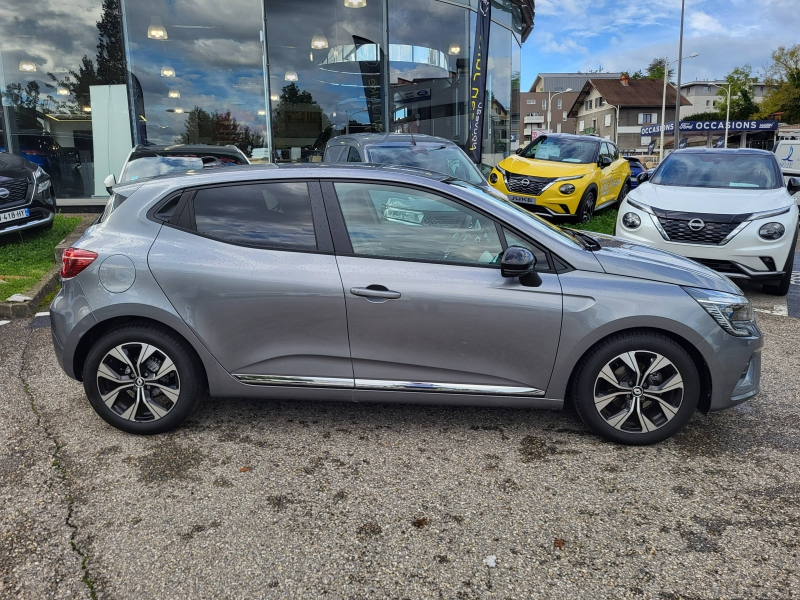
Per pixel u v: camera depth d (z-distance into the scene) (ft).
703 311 11.15
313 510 9.72
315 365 11.66
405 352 11.48
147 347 11.74
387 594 7.91
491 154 55.88
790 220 22.53
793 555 8.65
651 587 8.04
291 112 50.26
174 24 46.91
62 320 11.80
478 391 11.59
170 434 12.28
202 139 49.21
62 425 12.64
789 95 222.69
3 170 29.27
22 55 45.78
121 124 47.29
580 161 40.09
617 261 11.67
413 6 50.80
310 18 48.98
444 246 11.54
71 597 7.83
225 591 7.95
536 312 11.20
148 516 9.55
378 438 12.16
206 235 11.77
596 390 11.59
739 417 13.17
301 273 11.40
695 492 10.25
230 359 11.69
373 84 51.08
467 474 10.82
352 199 11.71
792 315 21.58
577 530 9.23
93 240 11.90
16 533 9.11
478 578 8.21
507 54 57.16
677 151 28.91
